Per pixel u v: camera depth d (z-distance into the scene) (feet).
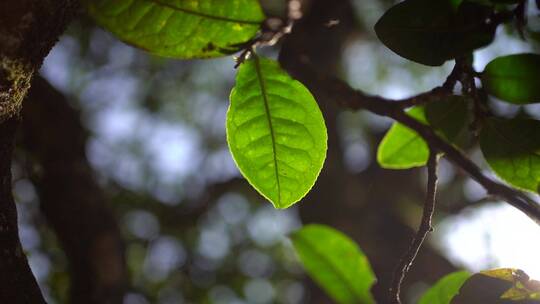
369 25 15.88
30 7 3.43
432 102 5.01
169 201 16.24
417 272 11.91
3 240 3.80
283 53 6.95
